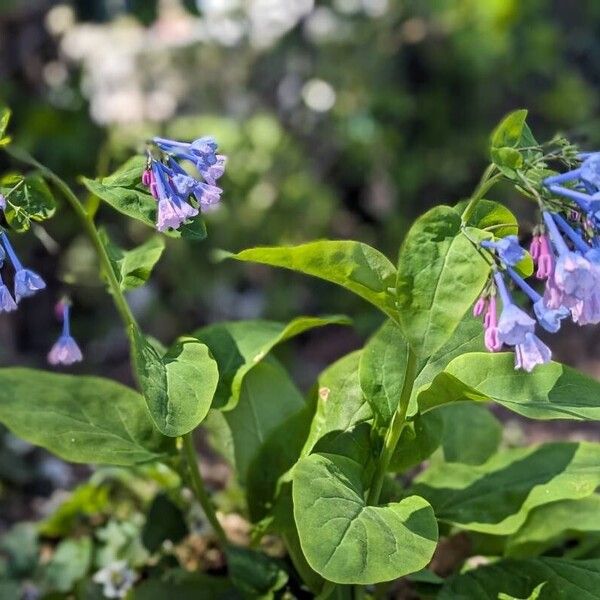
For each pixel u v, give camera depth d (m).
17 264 0.63
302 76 1.46
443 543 0.77
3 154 1.34
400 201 1.46
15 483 1.00
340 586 0.69
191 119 1.41
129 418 0.70
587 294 0.58
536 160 0.60
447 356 0.67
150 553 0.77
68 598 0.80
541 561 0.67
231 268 1.40
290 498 0.69
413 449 0.67
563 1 1.71
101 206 1.39
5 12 1.36
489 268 0.59
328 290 1.42
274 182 1.39
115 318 1.38
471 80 1.49
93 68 1.43
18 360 1.30
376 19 1.47
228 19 1.46
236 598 0.71
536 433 1.05
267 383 0.74
